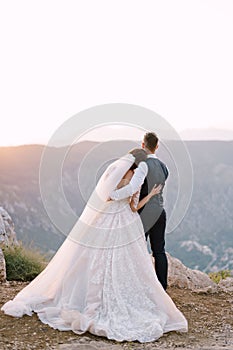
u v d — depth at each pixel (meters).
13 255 8.26
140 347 5.07
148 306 5.60
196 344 5.29
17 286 7.31
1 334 5.23
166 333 5.56
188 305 6.80
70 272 5.72
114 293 5.53
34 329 5.39
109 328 5.31
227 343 5.39
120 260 5.63
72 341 5.09
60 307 5.68
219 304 7.02
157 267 6.49
